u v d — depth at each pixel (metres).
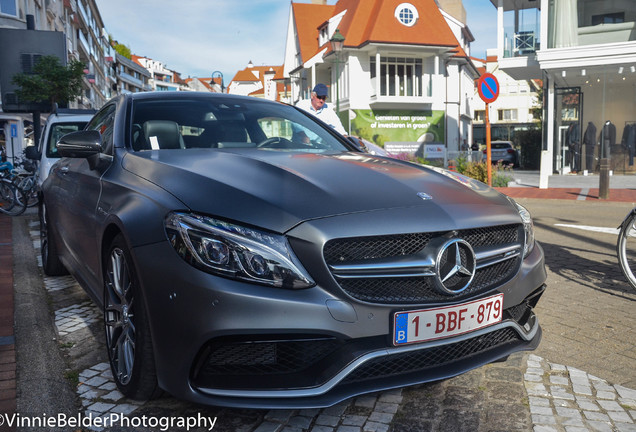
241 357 2.06
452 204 2.35
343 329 2.02
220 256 1.99
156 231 2.16
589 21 17.73
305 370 2.08
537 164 27.05
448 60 33.31
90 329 3.44
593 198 11.85
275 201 2.15
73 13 41.94
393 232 2.10
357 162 2.80
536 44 19.34
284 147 3.29
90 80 44.19
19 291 4.34
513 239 2.55
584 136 18.86
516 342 2.55
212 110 3.49
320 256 2.02
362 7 32.66
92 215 2.88
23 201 10.26
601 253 5.75
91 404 2.42
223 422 2.26
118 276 2.51
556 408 2.38
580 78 18.83
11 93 14.68
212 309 1.96
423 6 31.95
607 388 2.58
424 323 2.14
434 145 22.08
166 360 2.09
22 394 2.52
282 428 2.21
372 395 2.51
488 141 10.67
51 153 7.95
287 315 1.96
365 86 32.03
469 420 2.27
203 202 2.16
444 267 2.17
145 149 3.02
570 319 3.60
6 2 24.94
